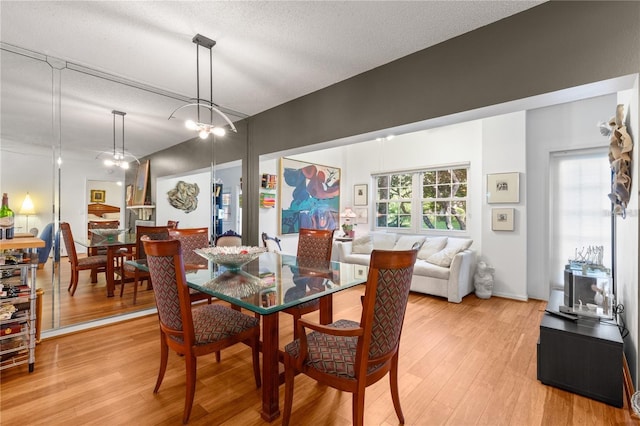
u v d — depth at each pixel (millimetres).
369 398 1873
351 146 6527
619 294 2598
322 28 2270
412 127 2756
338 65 2838
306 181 5727
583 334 1905
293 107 3672
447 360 2355
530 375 2141
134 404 1774
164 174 4078
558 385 1974
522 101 2131
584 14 1868
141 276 3488
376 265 1331
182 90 3334
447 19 2178
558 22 1956
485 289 4059
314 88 3354
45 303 2826
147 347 2506
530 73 2061
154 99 3484
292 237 5453
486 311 3539
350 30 2299
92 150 3379
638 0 1715
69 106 3164
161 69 2869
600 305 2146
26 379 2016
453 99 2410
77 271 3152
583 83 1867
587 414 1734
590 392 1871
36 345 2504
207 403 1799
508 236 4125
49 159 2977
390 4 2016
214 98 3615
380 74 2850
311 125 3471
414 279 4277
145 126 3953
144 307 3297
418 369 2217
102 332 2797
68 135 3133
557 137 3865
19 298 2090
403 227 5844
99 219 3377
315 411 1741
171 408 1744
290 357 1567
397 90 2734
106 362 2254
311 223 5828
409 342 2684
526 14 2078
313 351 1543
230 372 2146
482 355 2439
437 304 3818
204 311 2020
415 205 5656
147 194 3893
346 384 1400
